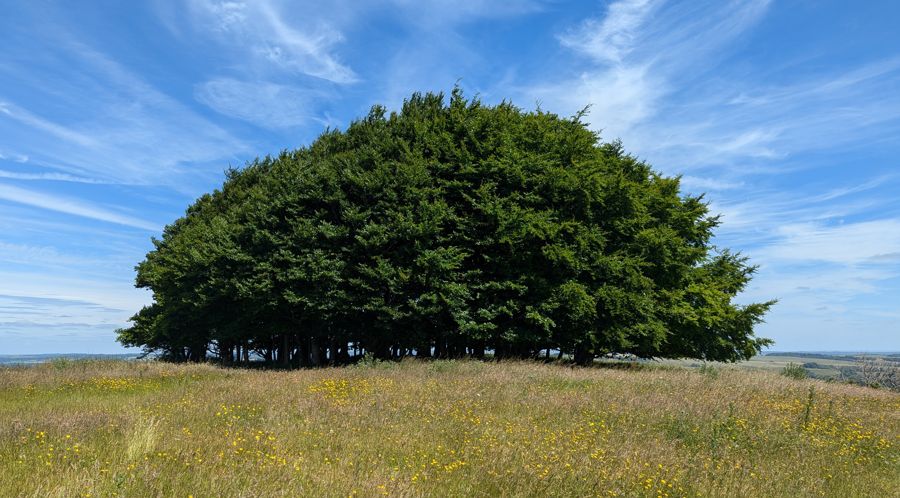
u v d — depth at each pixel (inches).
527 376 677.9
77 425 358.9
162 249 1690.5
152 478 237.5
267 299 1032.8
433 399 498.0
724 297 1259.2
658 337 1063.6
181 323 1448.1
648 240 1093.8
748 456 364.2
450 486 264.7
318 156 1184.2
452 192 1015.0
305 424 382.3
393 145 1052.5
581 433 382.9
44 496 215.8
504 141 1012.5
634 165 1286.9
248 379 690.8
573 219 997.2
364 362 827.4
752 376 780.6
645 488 280.5
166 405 479.8
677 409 474.0
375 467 285.0
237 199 1417.3
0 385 666.2
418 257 918.4
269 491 233.8
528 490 263.3
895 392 842.8
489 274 996.6
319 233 994.7
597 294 989.8
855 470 351.3
